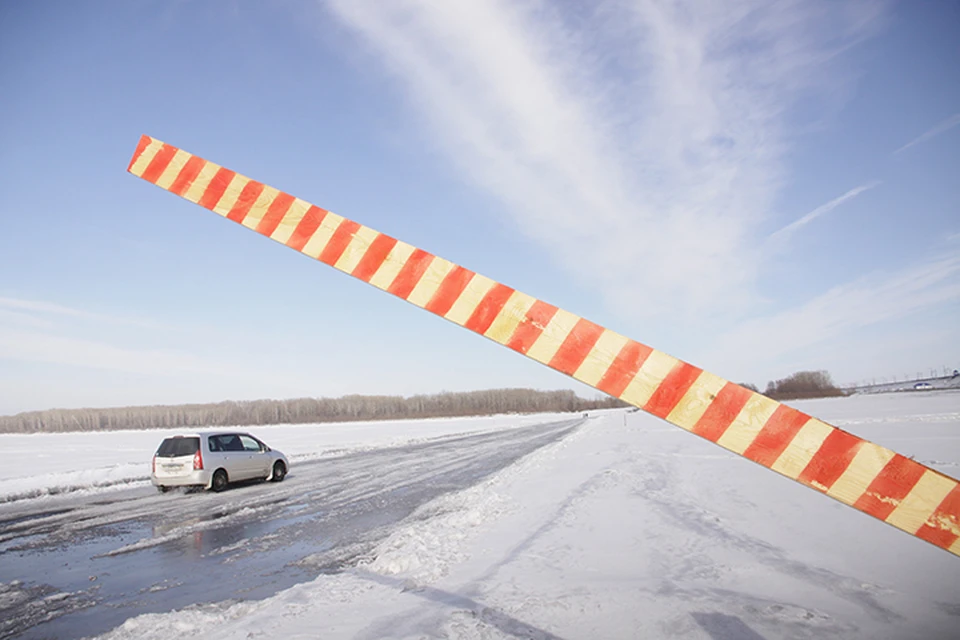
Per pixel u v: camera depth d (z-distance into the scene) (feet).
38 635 15.93
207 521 33.58
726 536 22.45
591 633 13.61
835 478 5.54
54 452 113.29
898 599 15.20
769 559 19.19
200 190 7.72
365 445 107.65
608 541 22.72
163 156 7.94
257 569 22.57
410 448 96.17
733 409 5.88
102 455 101.45
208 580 21.17
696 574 17.90
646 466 46.26
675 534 23.21
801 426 5.71
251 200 7.56
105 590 20.15
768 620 13.99
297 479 55.26
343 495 42.98
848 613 14.35
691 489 34.01
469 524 28.04
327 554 24.67
